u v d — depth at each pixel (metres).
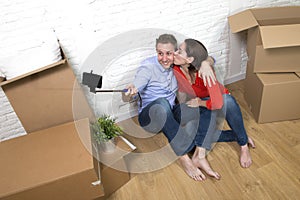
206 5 1.50
